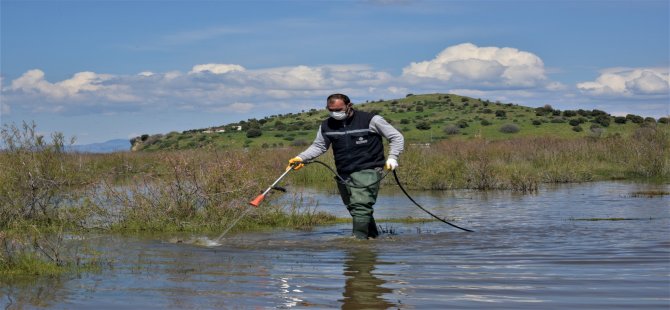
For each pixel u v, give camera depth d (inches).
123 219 406.3
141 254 300.8
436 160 835.4
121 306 203.6
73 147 445.7
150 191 421.1
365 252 306.0
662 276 240.7
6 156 421.7
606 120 2950.3
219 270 260.2
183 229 394.6
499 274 248.2
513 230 378.0
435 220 432.5
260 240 347.9
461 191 679.1
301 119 3262.8
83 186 434.9
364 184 347.3
